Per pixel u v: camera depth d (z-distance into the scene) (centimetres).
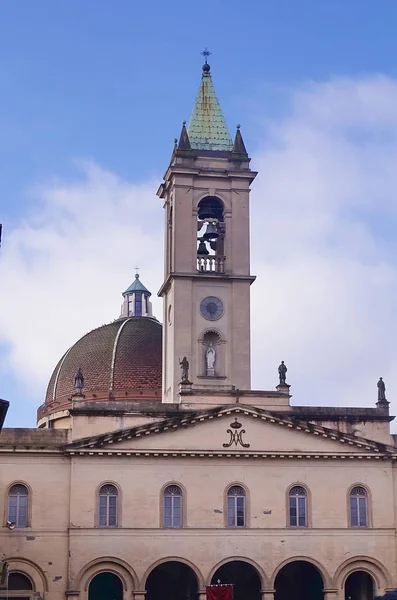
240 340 8725
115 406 8162
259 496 8162
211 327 8719
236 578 8619
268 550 8069
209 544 8006
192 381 8581
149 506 8006
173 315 8719
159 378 10512
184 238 8850
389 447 8356
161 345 10775
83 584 7806
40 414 10981
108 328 11062
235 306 8781
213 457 8144
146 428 8056
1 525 7838
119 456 8044
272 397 8394
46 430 8056
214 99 9375
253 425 8250
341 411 8450
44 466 7994
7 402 6219
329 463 8319
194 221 8900
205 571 7962
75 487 7956
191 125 9238
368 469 8362
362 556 8175
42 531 7869
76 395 8169
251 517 8112
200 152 9069
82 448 7981
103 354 10681
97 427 8094
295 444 8262
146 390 10406
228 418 8225
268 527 8112
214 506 8081
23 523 7881
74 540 7856
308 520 8181
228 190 9031
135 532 7944
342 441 8319
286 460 8256
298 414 8375
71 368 10750
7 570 7481
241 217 8969
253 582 8612
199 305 8756
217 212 9119
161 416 8175
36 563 7812
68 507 7938
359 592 8381
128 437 8050
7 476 7938
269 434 8250
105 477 8006
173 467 8112
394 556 8219
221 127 9250
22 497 7925
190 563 7950
